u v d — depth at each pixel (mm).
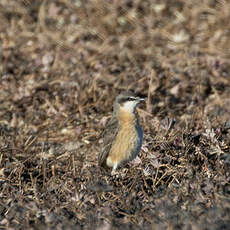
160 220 8305
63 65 16750
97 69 16266
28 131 13688
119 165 10695
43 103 15070
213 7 20859
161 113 14148
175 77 15859
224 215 8156
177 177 10203
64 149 12914
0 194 10367
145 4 21125
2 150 11977
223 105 14430
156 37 19250
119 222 8734
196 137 11016
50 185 10508
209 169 10023
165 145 10906
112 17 20344
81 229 8617
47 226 8680
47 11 20719
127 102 10367
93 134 13445
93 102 14867
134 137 10445
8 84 15953
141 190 9961
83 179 10594
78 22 20078
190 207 8625
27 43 18641
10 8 20828
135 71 16188
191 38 19172
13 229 8914
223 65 16516
